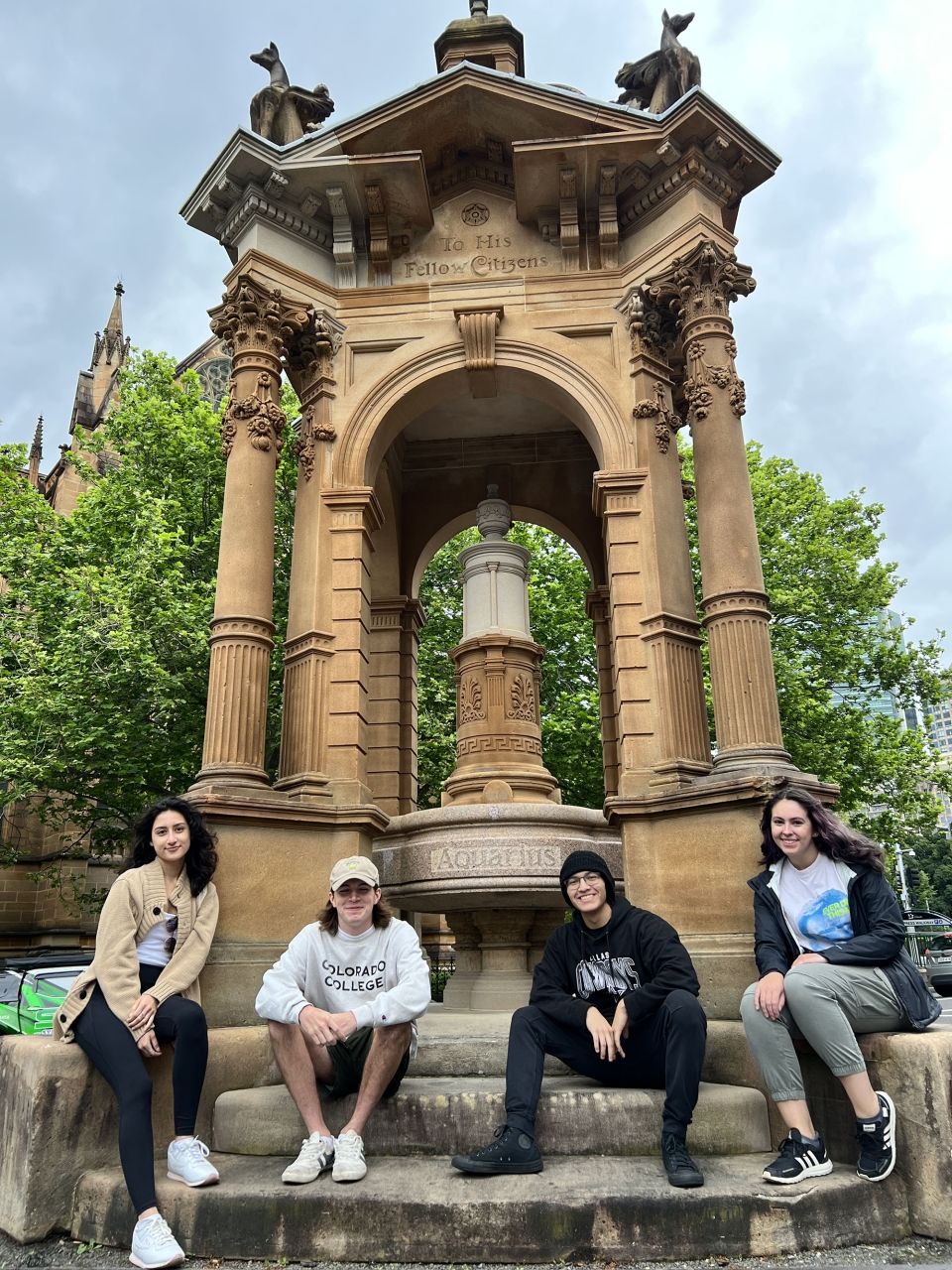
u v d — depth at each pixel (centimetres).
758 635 688
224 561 741
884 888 471
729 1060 524
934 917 3238
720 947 610
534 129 832
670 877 652
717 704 687
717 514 719
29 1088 456
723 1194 387
